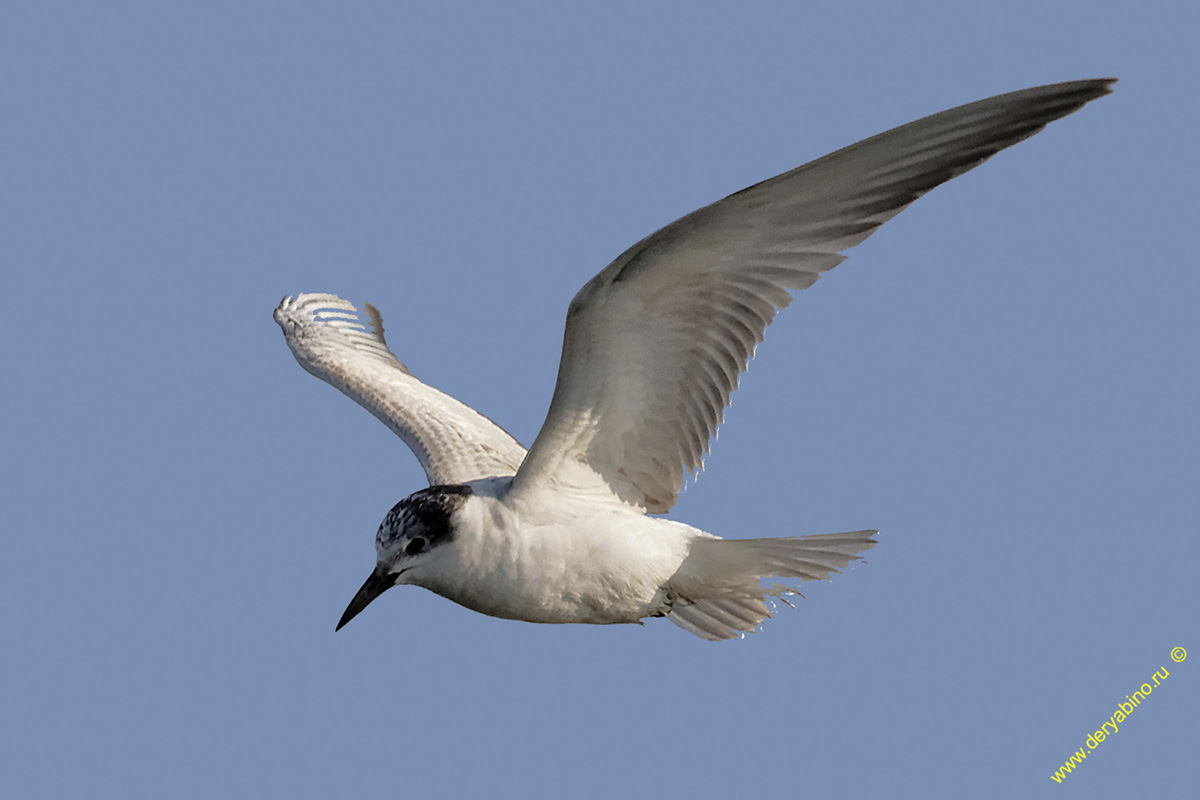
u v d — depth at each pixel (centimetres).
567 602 1353
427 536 1318
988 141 1134
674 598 1392
